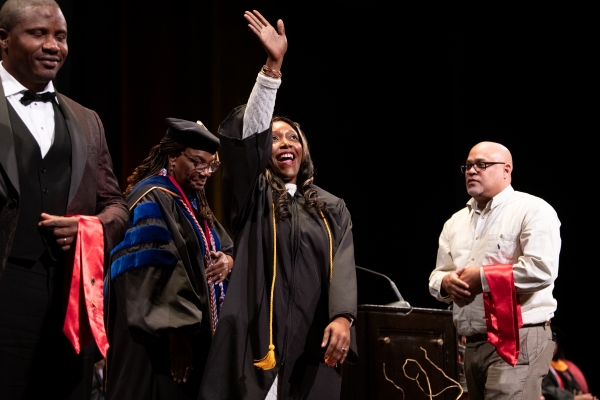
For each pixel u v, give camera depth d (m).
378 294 7.57
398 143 7.84
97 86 5.89
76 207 2.29
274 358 2.82
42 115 2.30
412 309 4.24
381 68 7.86
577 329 8.06
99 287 2.23
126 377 3.07
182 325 2.93
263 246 2.98
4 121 2.17
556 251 3.82
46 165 2.25
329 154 7.43
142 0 6.25
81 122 2.41
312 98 7.40
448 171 7.73
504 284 3.74
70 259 2.25
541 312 3.84
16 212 2.11
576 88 7.93
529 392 3.78
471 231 4.15
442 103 7.88
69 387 2.30
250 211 3.00
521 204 3.99
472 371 4.01
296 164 3.19
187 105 6.45
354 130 7.61
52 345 2.26
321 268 3.01
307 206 3.09
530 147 7.97
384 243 7.64
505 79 7.97
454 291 3.86
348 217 3.18
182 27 6.49
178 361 3.02
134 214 3.10
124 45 6.07
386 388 4.08
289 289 2.94
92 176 2.37
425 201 7.81
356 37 7.76
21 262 2.18
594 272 8.00
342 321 2.84
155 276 3.00
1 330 2.14
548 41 7.98
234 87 6.76
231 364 2.77
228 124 2.87
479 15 7.94
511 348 3.69
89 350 2.39
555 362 7.21
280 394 2.87
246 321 2.85
